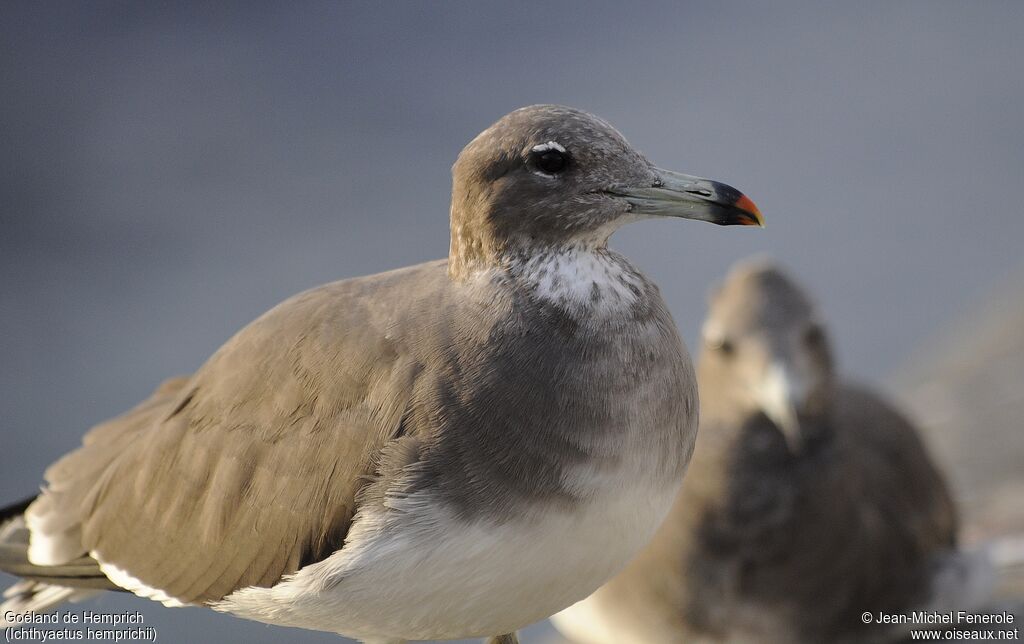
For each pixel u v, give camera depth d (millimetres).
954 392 16484
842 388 12352
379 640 9312
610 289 8805
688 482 11406
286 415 8992
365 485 8570
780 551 11328
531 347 8570
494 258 8891
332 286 9523
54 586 10516
